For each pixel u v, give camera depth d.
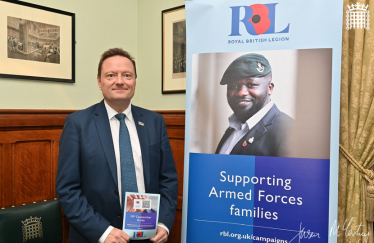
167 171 1.91
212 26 1.92
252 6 1.84
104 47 2.96
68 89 2.68
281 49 1.78
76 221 1.53
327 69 1.71
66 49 2.63
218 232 1.86
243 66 1.85
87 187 1.64
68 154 1.62
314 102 1.72
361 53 1.94
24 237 2.05
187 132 1.98
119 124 1.79
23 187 2.31
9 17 2.27
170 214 1.78
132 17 3.22
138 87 3.30
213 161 1.90
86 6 2.79
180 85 2.87
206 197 1.90
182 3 2.82
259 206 1.79
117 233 1.53
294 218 1.73
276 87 1.79
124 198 1.66
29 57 2.39
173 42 2.91
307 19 1.74
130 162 1.70
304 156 1.73
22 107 2.38
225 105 1.89
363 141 1.92
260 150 1.81
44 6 2.47
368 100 1.91
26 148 2.32
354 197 1.94
